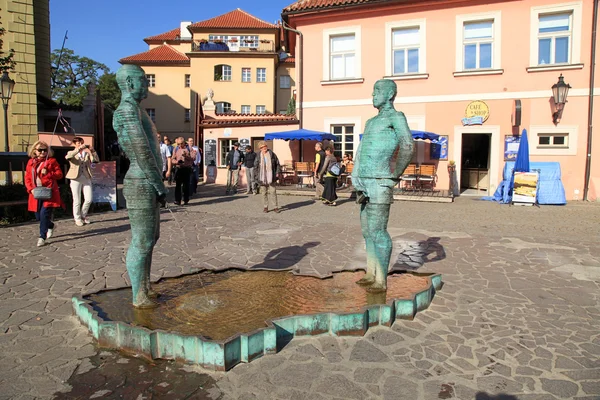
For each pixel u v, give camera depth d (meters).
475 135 18.38
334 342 3.60
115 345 3.46
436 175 17.00
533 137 15.80
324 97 18.72
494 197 15.02
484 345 3.63
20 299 4.70
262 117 20.72
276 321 3.56
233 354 3.19
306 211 11.95
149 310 4.00
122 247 7.34
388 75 17.56
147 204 3.95
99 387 2.94
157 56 45.53
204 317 3.86
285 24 19.47
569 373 3.19
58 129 23.38
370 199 4.50
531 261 6.58
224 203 13.71
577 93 15.20
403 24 17.19
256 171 11.72
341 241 7.93
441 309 4.45
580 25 15.04
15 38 17.56
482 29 16.41
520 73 15.83
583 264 6.42
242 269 5.50
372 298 4.39
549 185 14.00
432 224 9.93
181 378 3.05
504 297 4.89
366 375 3.12
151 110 44.94
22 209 10.16
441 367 3.25
